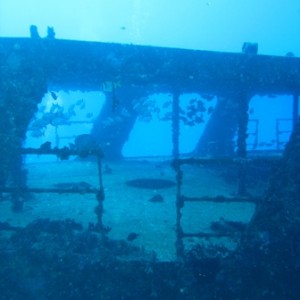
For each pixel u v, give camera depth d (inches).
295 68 335.6
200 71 317.1
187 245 236.1
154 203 360.5
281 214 201.0
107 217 305.9
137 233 261.3
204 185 462.3
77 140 478.6
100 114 700.0
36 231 233.3
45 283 212.8
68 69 284.8
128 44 300.0
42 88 270.2
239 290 205.8
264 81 331.9
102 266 208.4
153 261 208.4
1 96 240.5
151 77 316.5
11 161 219.8
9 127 227.5
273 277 199.9
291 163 210.1
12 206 327.3
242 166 394.6
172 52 310.2
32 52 273.6
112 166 617.6
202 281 209.8
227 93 596.4
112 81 331.9
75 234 237.5
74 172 554.6
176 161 209.9
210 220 302.2
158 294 208.7
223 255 211.9
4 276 213.2
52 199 374.9
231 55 323.3
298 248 194.1
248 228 211.8
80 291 210.7
